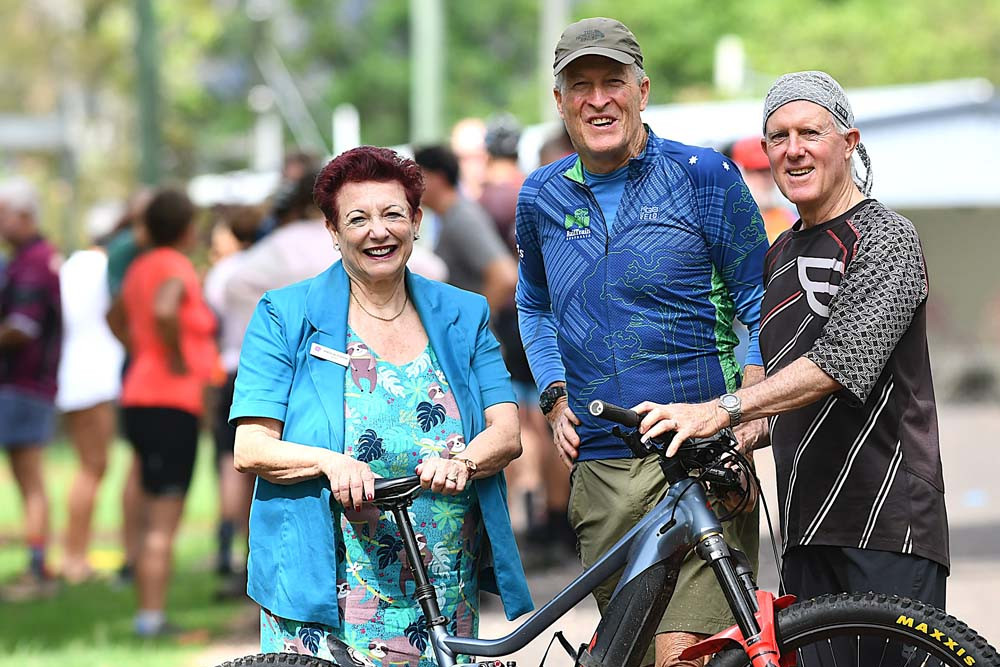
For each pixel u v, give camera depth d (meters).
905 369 11.12
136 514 25.05
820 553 11.49
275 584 11.23
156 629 20.95
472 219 21.66
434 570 11.38
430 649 11.35
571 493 12.94
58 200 100.88
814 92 11.23
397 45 147.75
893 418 11.09
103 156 110.19
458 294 11.93
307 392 11.36
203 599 23.61
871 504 11.10
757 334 12.46
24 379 25.16
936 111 38.78
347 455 11.23
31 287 24.95
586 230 12.50
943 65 87.50
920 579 11.09
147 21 47.56
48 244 25.62
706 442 10.84
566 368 12.78
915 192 38.72
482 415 11.66
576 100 12.18
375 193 11.27
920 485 11.09
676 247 12.27
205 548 28.67
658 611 10.95
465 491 11.52
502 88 136.00
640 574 10.86
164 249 21.59
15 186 25.42
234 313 20.83
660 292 12.27
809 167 11.24
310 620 11.09
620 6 101.56
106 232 30.09
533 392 24.44
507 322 23.89
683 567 12.08
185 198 21.78
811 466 11.31
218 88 139.62
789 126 11.23
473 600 11.66
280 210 20.39
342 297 11.55
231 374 21.12
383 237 11.23
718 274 12.48
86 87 111.12
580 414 12.67
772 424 11.72
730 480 10.87
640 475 12.41
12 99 109.38
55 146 80.75
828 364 10.73
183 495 21.27
